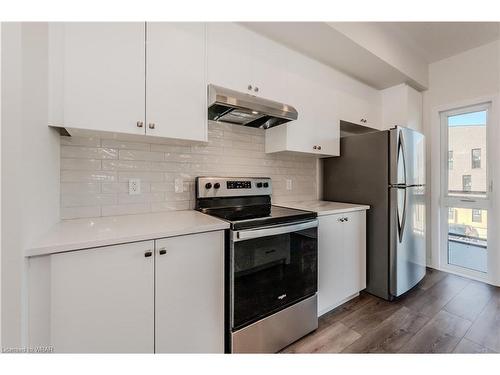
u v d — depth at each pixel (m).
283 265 1.47
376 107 2.74
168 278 1.08
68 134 1.28
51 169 1.11
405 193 2.09
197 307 1.17
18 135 0.76
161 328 1.06
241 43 1.61
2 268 0.75
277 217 1.42
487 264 2.46
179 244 1.11
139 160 1.54
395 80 2.56
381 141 2.13
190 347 1.15
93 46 1.09
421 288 2.32
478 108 2.53
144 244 1.02
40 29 0.95
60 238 0.92
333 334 1.62
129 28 1.18
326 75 2.19
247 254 1.30
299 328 1.55
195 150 1.78
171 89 1.30
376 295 2.16
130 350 0.99
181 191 1.72
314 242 1.64
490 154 2.44
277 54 1.81
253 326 1.33
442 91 2.75
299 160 2.46
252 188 1.94
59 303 0.86
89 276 0.91
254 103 1.54
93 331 0.92
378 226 2.14
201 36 1.41
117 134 1.22
